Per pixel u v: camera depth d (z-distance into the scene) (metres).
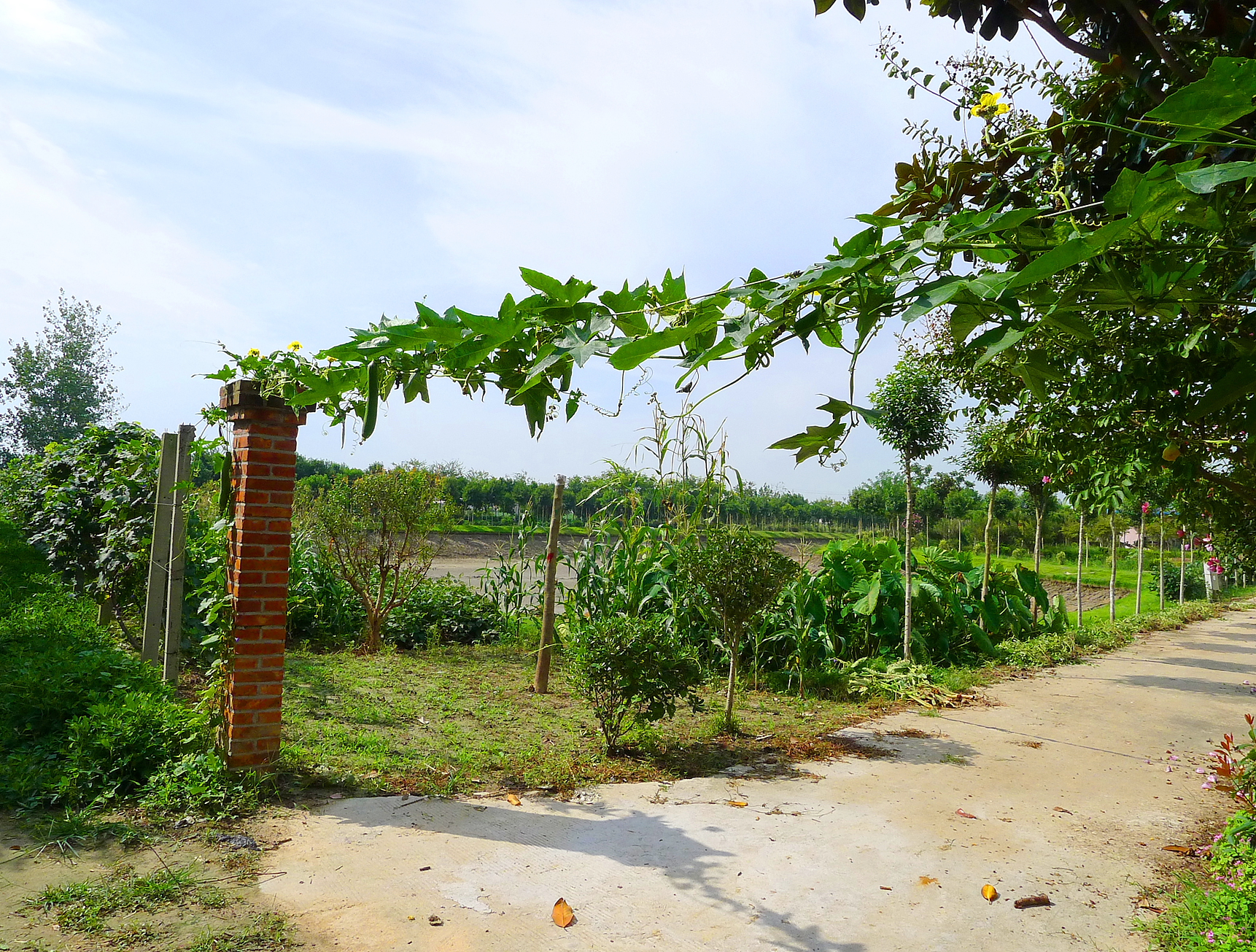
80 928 2.75
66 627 6.86
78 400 23.67
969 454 9.89
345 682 7.08
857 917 2.96
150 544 6.34
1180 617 13.71
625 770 4.86
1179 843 3.74
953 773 4.86
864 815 4.06
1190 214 1.27
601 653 5.14
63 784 3.76
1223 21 1.70
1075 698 7.20
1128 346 2.37
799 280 1.21
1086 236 0.94
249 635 4.20
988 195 2.14
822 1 2.25
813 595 8.40
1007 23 2.03
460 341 1.29
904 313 1.08
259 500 4.24
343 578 9.82
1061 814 4.11
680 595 8.22
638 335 1.29
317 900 3.01
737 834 3.77
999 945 2.78
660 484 9.01
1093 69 2.65
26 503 8.80
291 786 4.24
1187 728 6.09
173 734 4.32
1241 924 2.76
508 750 5.20
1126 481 3.12
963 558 10.62
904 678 7.50
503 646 9.55
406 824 3.81
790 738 5.65
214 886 3.10
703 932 2.83
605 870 3.34
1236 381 1.40
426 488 9.20
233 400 4.22
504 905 3.00
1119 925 2.93
